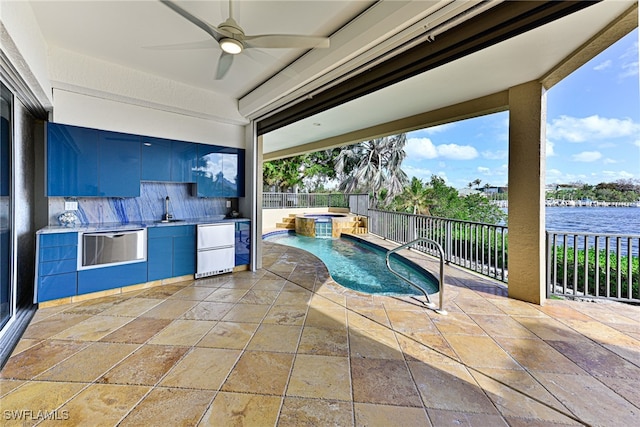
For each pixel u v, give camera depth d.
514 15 1.88
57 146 3.39
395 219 7.80
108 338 2.54
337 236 10.17
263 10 2.49
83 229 3.42
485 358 2.27
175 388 1.89
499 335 2.64
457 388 1.91
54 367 2.10
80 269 3.41
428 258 5.84
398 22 2.22
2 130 2.72
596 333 2.67
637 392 1.88
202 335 2.62
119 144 3.84
